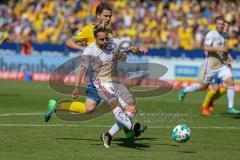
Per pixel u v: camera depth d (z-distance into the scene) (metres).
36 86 70.88
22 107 47.44
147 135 32.84
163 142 30.47
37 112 43.69
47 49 83.00
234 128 36.88
